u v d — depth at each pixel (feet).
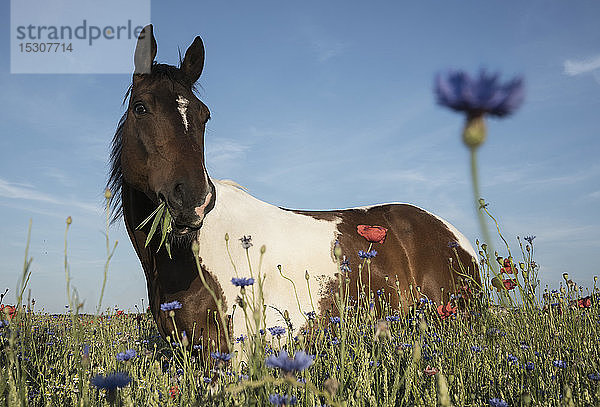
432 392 6.43
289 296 13.46
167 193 10.69
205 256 12.98
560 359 10.29
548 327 12.36
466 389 8.50
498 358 10.40
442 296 15.94
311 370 8.93
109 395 4.94
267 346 10.44
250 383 4.21
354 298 14.26
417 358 6.41
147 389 8.78
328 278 14.11
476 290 15.43
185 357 7.68
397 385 6.56
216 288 12.81
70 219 5.65
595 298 13.71
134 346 14.97
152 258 12.96
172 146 11.16
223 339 12.38
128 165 12.07
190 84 13.06
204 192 10.73
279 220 14.69
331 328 13.14
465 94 2.72
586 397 7.44
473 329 12.41
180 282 12.57
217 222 13.51
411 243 16.26
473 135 2.79
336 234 15.11
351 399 6.82
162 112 11.52
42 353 12.98
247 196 15.16
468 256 17.08
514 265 12.98
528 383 8.79
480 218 4.29
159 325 13.14
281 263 13.67
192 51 14.07
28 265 5.78
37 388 9.54
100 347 13.98
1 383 6.12
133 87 13.07
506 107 2.74
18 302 5.89
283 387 6.78
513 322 12.76
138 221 12.97
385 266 15.29
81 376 5.81
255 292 13.01
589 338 11.71
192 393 7.50
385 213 16.90
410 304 15.31
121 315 22.75
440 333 12.88
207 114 12.78
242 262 13.25
